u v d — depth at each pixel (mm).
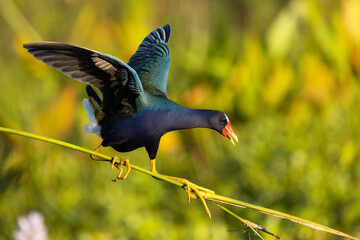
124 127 7875
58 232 11992
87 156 13312
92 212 12211
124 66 7379
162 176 7348
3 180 12352
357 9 14734
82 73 7508
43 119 13414
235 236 11562
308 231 11594
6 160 12461
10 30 16656
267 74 14500
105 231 11805
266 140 12922
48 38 16484
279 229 11562
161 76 8531
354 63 14516
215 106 14242
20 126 13039
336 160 12836
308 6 15008
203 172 13297
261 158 12688
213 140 13617
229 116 14398
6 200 12258
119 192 12320
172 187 12586
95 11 16562
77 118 13766
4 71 15109
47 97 14016
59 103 13609
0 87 14477
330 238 11602
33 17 16578
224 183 12727
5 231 11930
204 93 14328
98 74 7609
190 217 11812
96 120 8047
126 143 8047
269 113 14164
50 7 16641
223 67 14531
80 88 14148
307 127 13602
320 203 11969
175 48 15328
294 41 15875
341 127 13477
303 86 14484
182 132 13523
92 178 12875
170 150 13430
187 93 14352
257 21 20797
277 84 14227
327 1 17375
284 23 15203
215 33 15539
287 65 14609
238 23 20969
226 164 13156
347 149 12742
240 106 14203
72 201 12273
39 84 14234
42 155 12961
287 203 12055
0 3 15297
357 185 12352
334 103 14117
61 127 13531
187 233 11547
